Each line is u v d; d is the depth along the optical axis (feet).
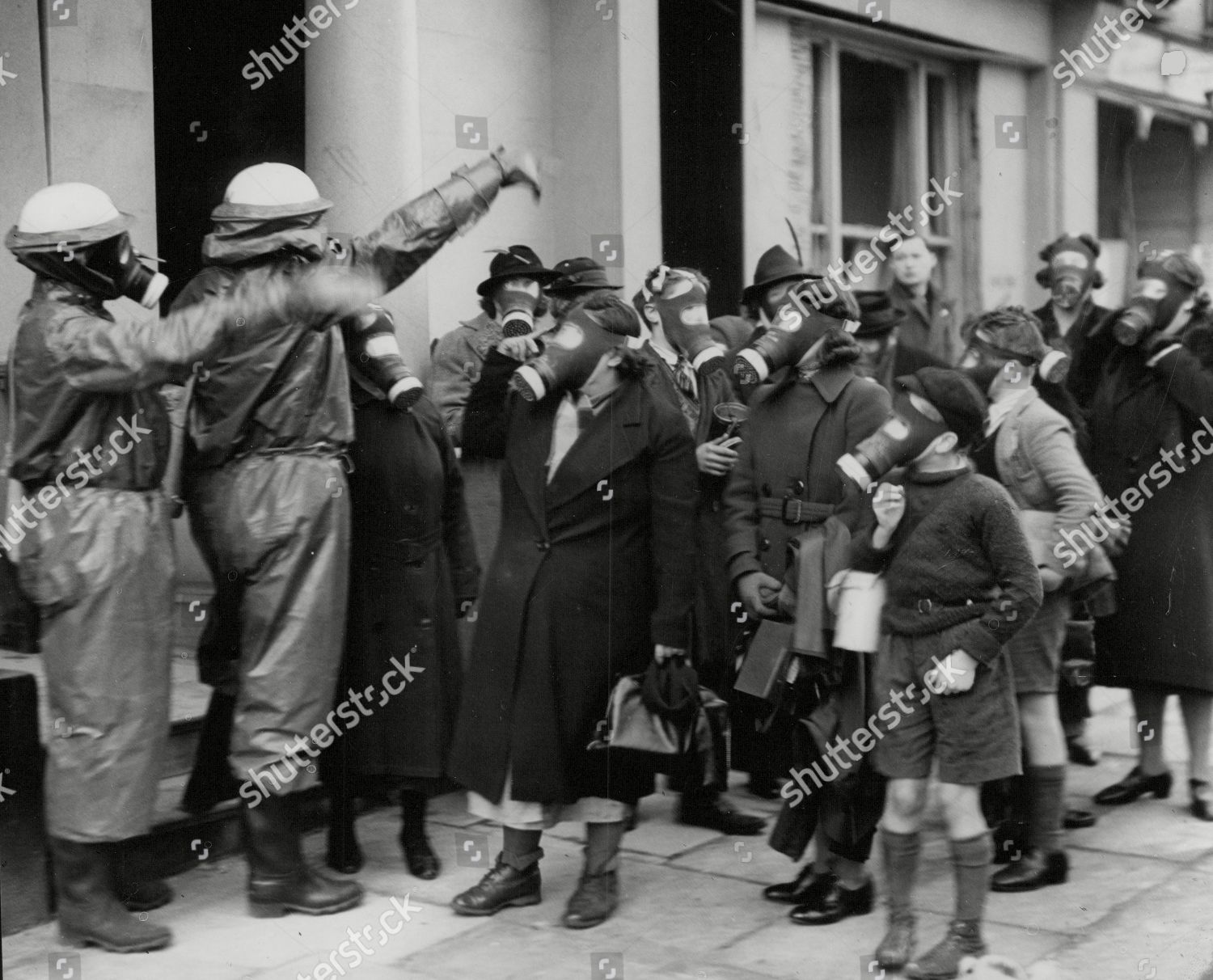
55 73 15.16
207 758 13.32
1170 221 21.67
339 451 12.68
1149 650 15.96
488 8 17.16
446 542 13.71
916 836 12.14
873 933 12.64
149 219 16.05
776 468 13.62
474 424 13.60
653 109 18.81
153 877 12.98
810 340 13.47
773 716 12.84
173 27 16.74
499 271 14.26
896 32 20.76
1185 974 11.96
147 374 11.61
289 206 12.22
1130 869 14.34
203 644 13.17
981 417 11.78
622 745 12.50
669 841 14.71
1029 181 21.58
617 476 12.62
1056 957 12.30
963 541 11.76
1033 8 21.54
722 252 19.80
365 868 13.71
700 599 14.62
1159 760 16.47
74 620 11.65
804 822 12.75
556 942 12.41
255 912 12.65
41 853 12.43
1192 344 15.75
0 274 14.56
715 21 19.49
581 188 18.28
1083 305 16.42
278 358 12.19
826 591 12.20
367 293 12.37
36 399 11.62
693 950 12.25
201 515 12.66
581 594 12.59
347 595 12.85
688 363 14.44
